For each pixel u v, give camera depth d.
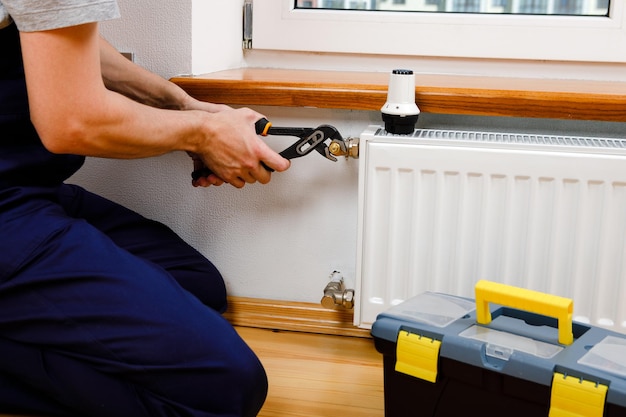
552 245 1.23
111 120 0.99
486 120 1.36
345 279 1.45
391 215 1.28
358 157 1.30
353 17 1.52
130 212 1.40
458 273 1.28
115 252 1.07
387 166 1.26
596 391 0.87
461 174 1.23
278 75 1.45
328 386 1.27
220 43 1.49
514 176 1.22
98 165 1.47
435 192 1.25
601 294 1.23
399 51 1.52
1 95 1.06
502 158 1.21
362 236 1.31
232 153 1.18
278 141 1.41
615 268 1.22
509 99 1.25
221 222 1.47
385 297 1.32
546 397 0.91
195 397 1.04
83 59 0.94
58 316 1.02
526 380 0.91
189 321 1.04
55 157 1.12
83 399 1.05
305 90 1.31
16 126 1.08
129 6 1.37
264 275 1.49
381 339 1.03
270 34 1.55
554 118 1.25
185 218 1.48
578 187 1.20
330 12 1.53
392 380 1.04
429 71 1.54
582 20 1.46
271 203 1.44
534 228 1.23
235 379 1.04
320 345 1.43
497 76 1.52
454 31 1.49
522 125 1.35
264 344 1.42
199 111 1.15
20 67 1.09
